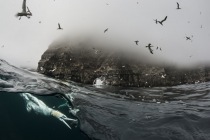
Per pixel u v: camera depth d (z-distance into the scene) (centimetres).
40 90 1580
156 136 1325
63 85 1859
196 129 1407
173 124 1445
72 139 1218
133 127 1397
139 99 1862
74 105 1509
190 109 1686
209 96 2023
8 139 1184
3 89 1504
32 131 1229
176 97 1972
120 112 1562
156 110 1647
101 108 1573
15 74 1789
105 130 1334
